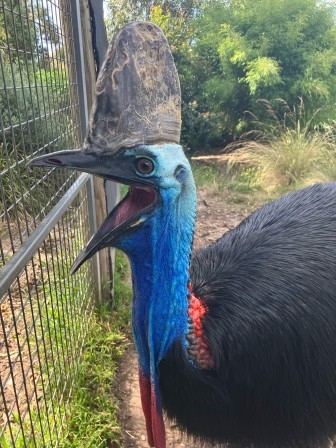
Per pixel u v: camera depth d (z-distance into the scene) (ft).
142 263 1.75
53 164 1.61
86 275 3.47
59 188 2.64
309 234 2.32
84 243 3.29
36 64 2.38
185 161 1.69
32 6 2.13
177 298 1.78
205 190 7.75
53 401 2.39
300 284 2.08
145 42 1.61
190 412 1.94
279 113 9.80
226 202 7.27
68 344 2.90
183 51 11.05
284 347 1.95
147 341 1.85
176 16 13.92
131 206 1.73
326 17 9.90
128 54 1.59
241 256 2.26
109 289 3.91
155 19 12.06
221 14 10.74
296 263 2.16
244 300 2.02
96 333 3.49
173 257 1.74
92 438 2.61
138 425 2.86
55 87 2.58
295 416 2.00
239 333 1.94
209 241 5.82
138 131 1.59
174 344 1.81
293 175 7.82
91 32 3.51
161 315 1.78
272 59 9.61
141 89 1.59
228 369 1.92
